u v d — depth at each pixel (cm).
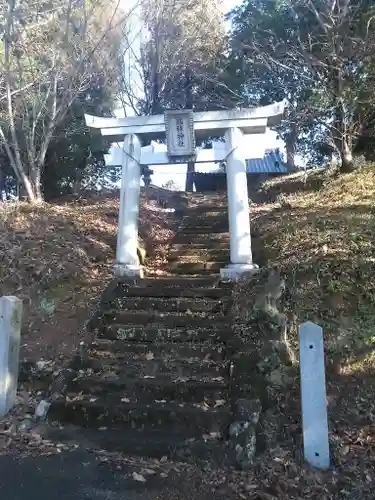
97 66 1339
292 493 347
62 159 1459
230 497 342
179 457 401
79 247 860
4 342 466
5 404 461
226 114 758
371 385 474
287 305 591
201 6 1711
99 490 350
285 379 479
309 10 1234
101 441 421
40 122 1205
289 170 1791
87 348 562
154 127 776
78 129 1338
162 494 346
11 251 775
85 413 457
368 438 411
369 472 370
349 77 1093
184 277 739
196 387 477
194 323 596
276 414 441
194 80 1778
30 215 968
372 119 1159
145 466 387
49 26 1077
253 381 472
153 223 1079
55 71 1078
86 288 717
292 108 1233
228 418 435
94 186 1572
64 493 345
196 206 1299
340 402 457
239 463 385
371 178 1045
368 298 578
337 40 1066
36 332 608
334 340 531
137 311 631
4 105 1113
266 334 531
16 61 1077
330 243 710
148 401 471
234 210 738
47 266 752
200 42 1717
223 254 869
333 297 590
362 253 656
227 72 1695
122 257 752
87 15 1125
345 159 1175
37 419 456
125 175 773
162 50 1625
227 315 604
